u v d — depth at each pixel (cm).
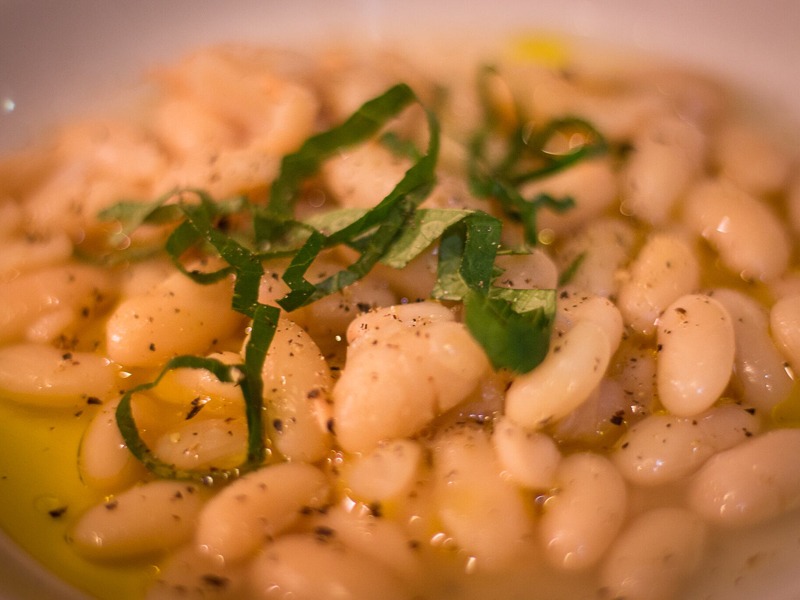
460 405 11
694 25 17
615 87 16
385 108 13
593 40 17
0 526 10
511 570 10
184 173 13
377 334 11
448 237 12
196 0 18
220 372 10
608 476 10
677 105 15
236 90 15
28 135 16
